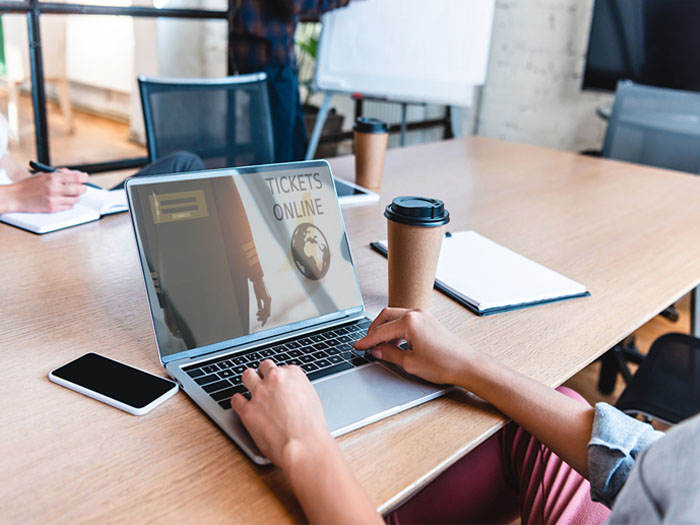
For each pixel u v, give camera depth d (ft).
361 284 3.07
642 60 10.71
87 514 1.55
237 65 8.91
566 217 4.38
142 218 2.24
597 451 1.92
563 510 2.35
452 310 2.86
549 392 2.12
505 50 13.09
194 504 1.61
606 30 10.99
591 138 12.21
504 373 2.16
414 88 10.07
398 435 1.95
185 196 2.35
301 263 2.60
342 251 2.75
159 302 2.21
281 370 1.92
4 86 13.20
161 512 1.58
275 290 2.50
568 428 2.03
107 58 13.92
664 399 3.58
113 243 3.38
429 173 5.35
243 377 1.93
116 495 1.62
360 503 1.55
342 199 4.28
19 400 1.99
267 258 2.51
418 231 2.50
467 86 10.36
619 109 7.31
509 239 3.84
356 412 2.00
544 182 5.33
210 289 2.34
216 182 2.45
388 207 2.64
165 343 2.19
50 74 13.66
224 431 1.90
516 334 2.67
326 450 1.65
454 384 2.18
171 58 12.65
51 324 2.48
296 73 9.02
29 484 1.64
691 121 6.97
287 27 8.58
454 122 11.09
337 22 9.46
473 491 2.64
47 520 1.53
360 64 9.73
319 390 2.09
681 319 7.91
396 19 9.53
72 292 2.77
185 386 2.08
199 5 9.95
